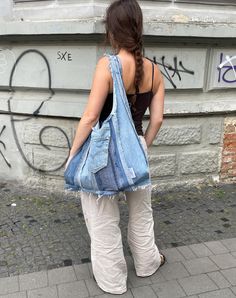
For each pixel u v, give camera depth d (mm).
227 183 4828
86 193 2633
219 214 4047
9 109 4438
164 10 4102
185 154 4551
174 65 4184
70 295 2799
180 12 4168
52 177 4480
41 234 3594
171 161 4508
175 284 2932
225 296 2814
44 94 4312
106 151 2398
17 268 3096
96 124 2449
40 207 4129
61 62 4043
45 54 4094
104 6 3861
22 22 3973
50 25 3828
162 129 4363
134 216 2854
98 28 3658
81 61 3947
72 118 4188
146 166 2467
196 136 4523
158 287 2898
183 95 4383
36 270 3072
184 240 3529
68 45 3955
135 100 2555
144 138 2729
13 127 4504
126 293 2832
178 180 4613
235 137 4711
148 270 2988
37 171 4527
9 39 4184
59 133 4293
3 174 4738
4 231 3643
